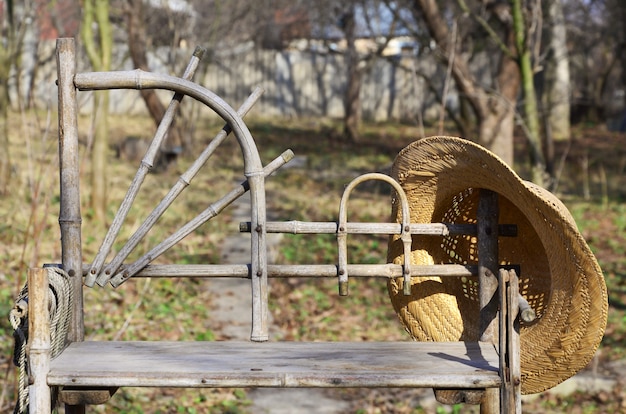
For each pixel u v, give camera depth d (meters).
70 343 4.32
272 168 4.38
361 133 29.42
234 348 4.30
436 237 4.86
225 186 16.84
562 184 19.31
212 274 4.39
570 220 3.79
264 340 4.38
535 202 3.85
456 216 4.87
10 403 6.23
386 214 14.73
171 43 20.58
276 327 9.05
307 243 12.61
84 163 7.43
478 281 4.54
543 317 4.20
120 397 6.88
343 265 4.41
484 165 4.05
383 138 28.17
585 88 34.19
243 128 4.36
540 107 17.66
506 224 4.57
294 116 34.00
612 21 29.05
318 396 7.40
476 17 11.99
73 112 4.30
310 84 34.12
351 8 24.23
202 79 21.52
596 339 3.97
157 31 21.98
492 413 3.96
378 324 9.24
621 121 33.53
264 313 4.38
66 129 4.29
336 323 9.23
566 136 28.98
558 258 3.97
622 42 29.56
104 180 12.42
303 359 4.07
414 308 4.74
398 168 4.59
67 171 4.30
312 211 14.84
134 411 6.64
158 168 18.33
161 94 30.28
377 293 10.44
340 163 22.02
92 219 12.45
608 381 7.50
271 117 33.28
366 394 7.46
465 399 3.94
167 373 3.79
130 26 16.98
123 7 16.91
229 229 13.23
